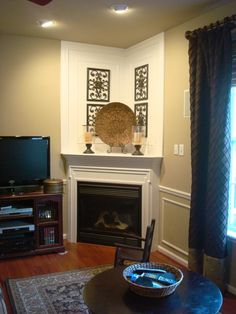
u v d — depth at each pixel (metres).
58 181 3.81
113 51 4.36
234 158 2.94
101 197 4.13
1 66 3.86
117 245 2.71
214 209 2.79
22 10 3.09
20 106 3.97
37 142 3.85
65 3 2.91
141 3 2.91
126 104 4.41
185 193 3.40
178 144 3.51
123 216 4.19
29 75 3.99
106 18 3.30
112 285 1.96
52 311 2.53
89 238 4.20
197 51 2.99
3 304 1.80
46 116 4.11
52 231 3.82
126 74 4.40
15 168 3.75
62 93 4.16
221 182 2.76
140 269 2.08
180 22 3.39
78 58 4.20
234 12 2.76
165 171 3.75
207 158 2.98
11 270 3.31
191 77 3.06
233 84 2.79
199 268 3.06
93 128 4.33
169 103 3.65
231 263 2.87
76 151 4.29
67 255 3.76
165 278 1.94
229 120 2.74
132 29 3.63
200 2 2.89
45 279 3.09
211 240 2.82
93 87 4.31
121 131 4.21
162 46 3.73
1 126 3.90
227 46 2.70
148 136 4.04
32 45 3.97
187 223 3.41
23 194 3.69
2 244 3.57
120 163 3.95
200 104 2.95
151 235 2.73
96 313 1.67
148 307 1.72
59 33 3.81
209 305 1.76
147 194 3.84
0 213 3.54
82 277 3.14
